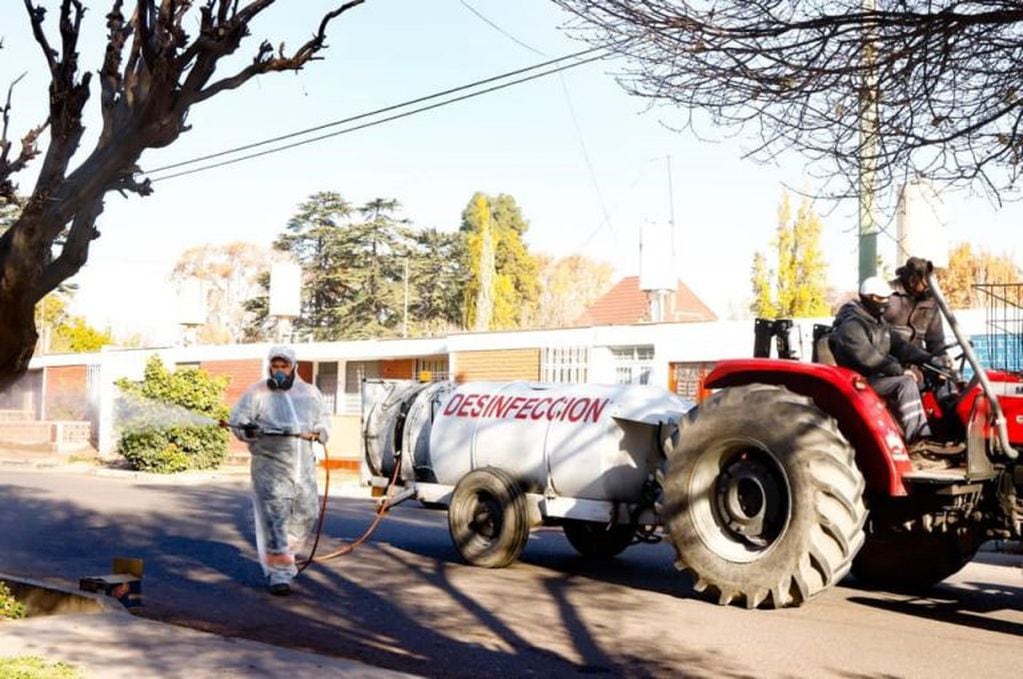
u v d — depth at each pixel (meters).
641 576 9.68
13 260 5.00
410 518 14.61
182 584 9.17
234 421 8.69
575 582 9.30
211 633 7.08
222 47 4.88
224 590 8.89
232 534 12.59
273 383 8.77
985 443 7.68
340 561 10.38
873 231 12.54
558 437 9.63
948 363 8.59
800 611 8.14
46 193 4.98
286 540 8.70
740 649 6.92
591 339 22.19
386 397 11.30
